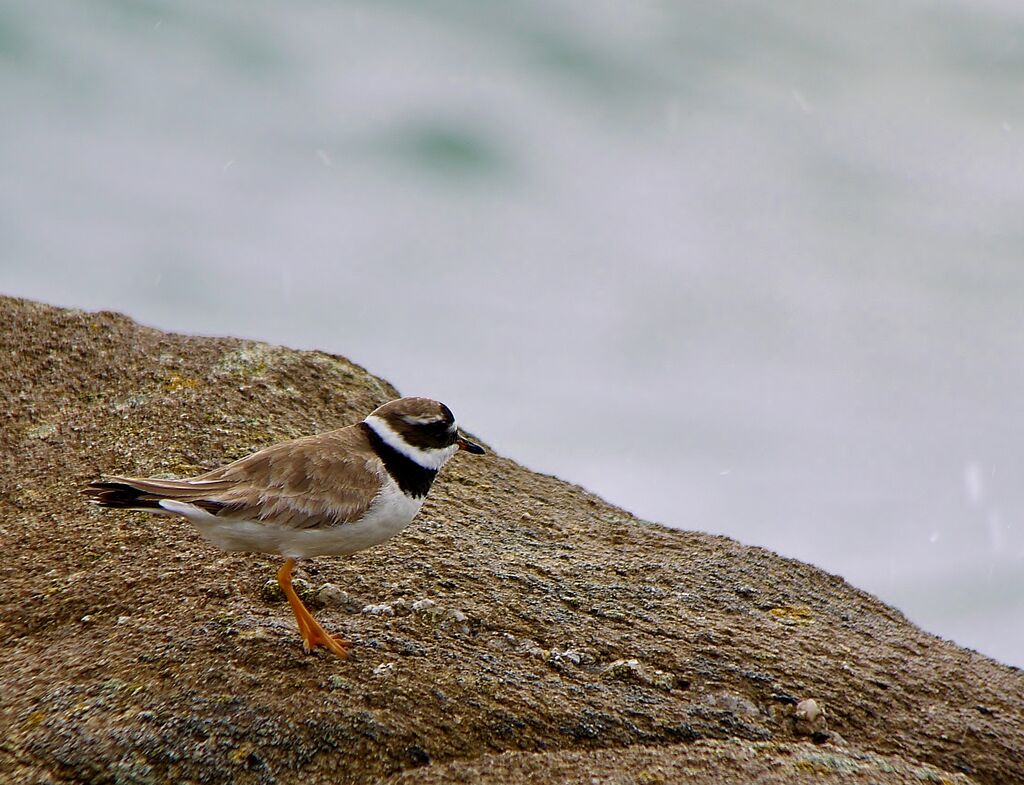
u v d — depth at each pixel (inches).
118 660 274.1
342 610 304.5
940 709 299.4
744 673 299.1
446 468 410.3
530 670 288.0
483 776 249.8
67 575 312.2
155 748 247.9
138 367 410.0
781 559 379.2
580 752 261.9
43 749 246.2
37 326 417.7
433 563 333.4
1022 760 286.0
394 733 257.9
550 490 416.8
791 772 260.8
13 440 373.1
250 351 428.8
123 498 271.6
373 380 438.3
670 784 251.6
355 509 283.1
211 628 285.7
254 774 246.2
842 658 315.9
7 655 282.4
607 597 330.6
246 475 280.7
